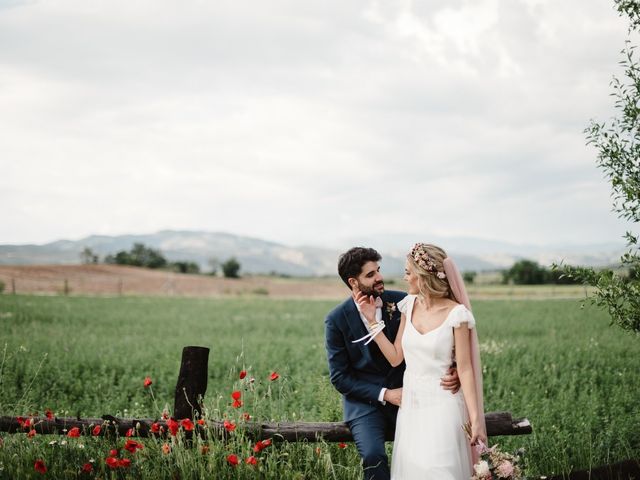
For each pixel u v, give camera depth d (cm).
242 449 457
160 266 11200
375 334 467
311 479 468
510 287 6594
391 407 482
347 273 471
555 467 549
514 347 1313
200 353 509
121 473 460
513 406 766
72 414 800
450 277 442
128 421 504
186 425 464
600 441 598
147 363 1191
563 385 882
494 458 394
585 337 1511
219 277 9312
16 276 6844
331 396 606
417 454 426
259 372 1077
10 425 511
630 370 1013
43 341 1486
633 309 492
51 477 454
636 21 505
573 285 7006
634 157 509
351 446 521
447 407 429
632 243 499
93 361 1190
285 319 2494
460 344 426
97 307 3055
